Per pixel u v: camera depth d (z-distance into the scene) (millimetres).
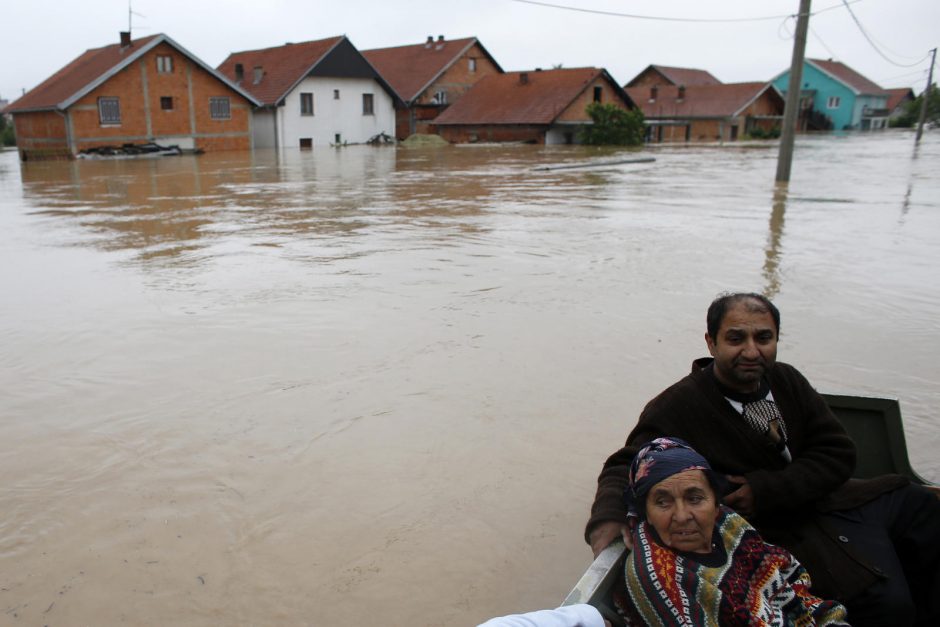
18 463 4004
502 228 11078
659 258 8766
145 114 39031
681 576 2299
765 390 2828
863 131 74062
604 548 2537
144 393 4883
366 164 28484
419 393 4852
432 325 6191
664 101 62188
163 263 8797
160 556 3227
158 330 6160
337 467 3955
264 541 3334
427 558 3215
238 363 5391
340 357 5484
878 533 2691
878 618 2518
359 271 8164
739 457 2807
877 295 7113
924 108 45125
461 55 55281
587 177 21359
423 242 9883
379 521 3480
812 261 8641
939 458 3973
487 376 5117
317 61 46906
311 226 11523
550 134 46688
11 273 8375
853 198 15328
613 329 6074
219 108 42031
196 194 17172
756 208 13586
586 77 47562
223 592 3006
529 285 7457
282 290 7371
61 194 17766
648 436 2861
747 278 7777
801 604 2398
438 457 4051
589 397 4785
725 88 61906
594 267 8281
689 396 2852
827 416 2850
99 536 3363
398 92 54406
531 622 2047
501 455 4066
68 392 4918
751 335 2693
